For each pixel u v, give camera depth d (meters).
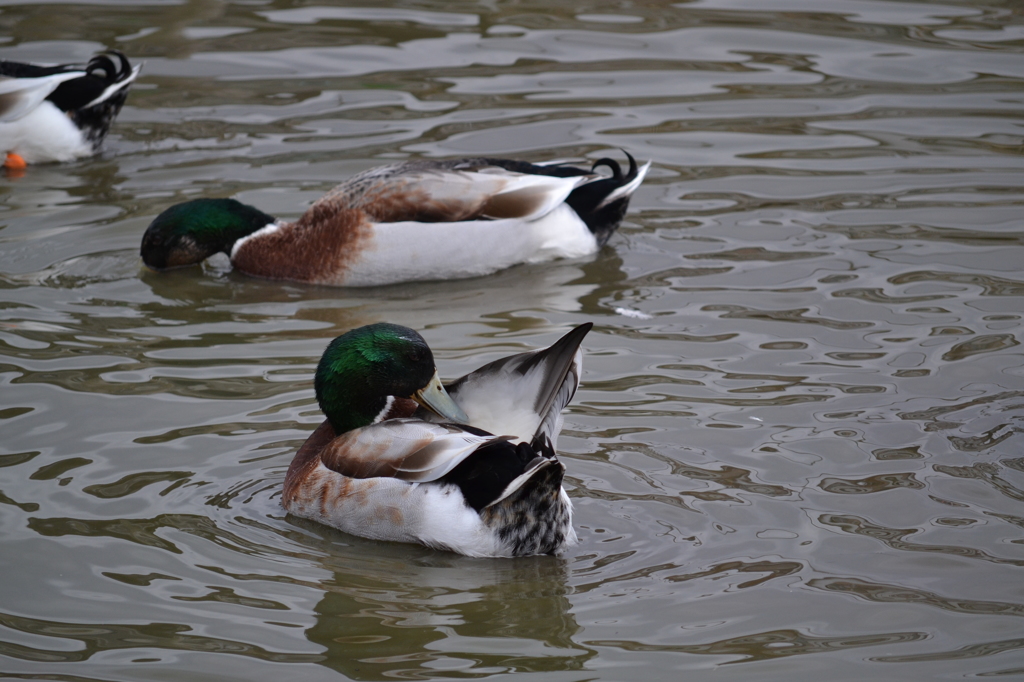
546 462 7.71
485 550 8.20
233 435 10.12
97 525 8.76
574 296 13.26
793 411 10.34
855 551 8.23
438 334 12.31
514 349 11.83
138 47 21.03
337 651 7.32
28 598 7.88
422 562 8.27
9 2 22.94
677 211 15.45
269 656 7.28
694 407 10.47
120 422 10.36
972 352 11.41
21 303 13.21
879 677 6.98
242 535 8.66
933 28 21.55
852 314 12.40
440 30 21.89
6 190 16.53
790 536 8.43
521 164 14.85
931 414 10.21
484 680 7.02
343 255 14.00
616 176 14.52
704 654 7.21
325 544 8.54
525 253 14.20
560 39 21.42
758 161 16.86
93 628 7.57
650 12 22.62
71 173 17.17
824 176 16.30
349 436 8.73
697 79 19.67
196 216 14.48
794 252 14.09
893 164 16.59
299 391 11.00
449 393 8.91
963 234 14.39
